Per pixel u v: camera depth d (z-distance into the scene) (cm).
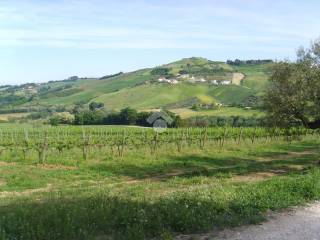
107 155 3812
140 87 17338
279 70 2980
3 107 16288
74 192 1886
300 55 3016
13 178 2544
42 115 13738
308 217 1297
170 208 1226
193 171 2939
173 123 8969
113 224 1091
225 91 15712
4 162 3362
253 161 3772
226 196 1459
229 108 11462
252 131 6059
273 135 5844
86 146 3994
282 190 1619
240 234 1101
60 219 1052
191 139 5041
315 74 2855
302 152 4659
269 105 2988
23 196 1886
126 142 4550
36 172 2789
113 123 10231
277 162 3550
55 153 3903
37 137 6000
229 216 1255
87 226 1041
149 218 1130
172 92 16138
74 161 3362
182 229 1112
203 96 15212
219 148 4762
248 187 1702
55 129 7662
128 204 1279
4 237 923
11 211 1213
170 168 3156
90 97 17688
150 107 13938
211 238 1063
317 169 2384
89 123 10525
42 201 1570
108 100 15838
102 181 2552
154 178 2681
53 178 2616
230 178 2539
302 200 1514
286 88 2934
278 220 1255
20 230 987
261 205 1387
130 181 2547
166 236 1032
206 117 9850
